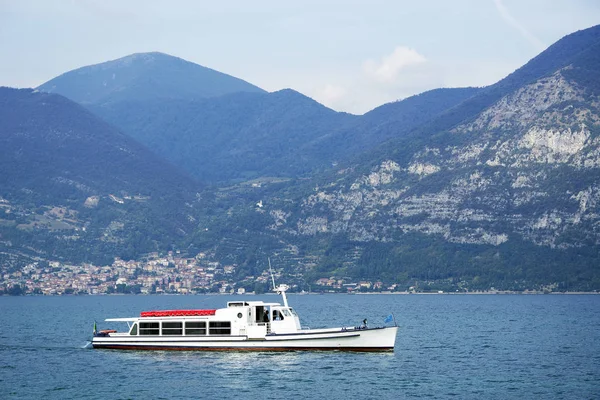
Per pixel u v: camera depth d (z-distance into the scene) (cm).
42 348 16562
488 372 13075
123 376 12594
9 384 12212
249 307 14275
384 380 12162
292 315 14438
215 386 11731
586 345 17138
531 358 14825
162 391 11506
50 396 11362
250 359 13675
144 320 14888
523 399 10994
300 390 11456
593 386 11900
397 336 19300
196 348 14438
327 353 14150
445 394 11288
